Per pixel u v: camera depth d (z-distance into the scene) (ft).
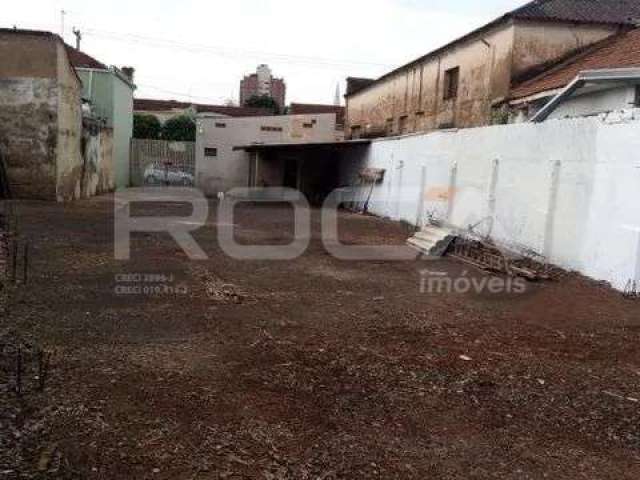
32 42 60.29
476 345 21.21
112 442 13.14
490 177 44.75
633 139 29.99
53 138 61.93
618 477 12.73
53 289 26.17
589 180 33.40
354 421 14.80
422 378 17.78
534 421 15.23
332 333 21.93
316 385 16.92
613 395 17.06
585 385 17.76
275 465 12.59
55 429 13.53
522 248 39.58
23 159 61.82
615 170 31.30
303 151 94.27
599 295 29.50
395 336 21.88
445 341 21.53
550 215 36.99
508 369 18.86
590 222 33.30
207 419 14.49
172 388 16.21
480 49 62.18
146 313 23.34
